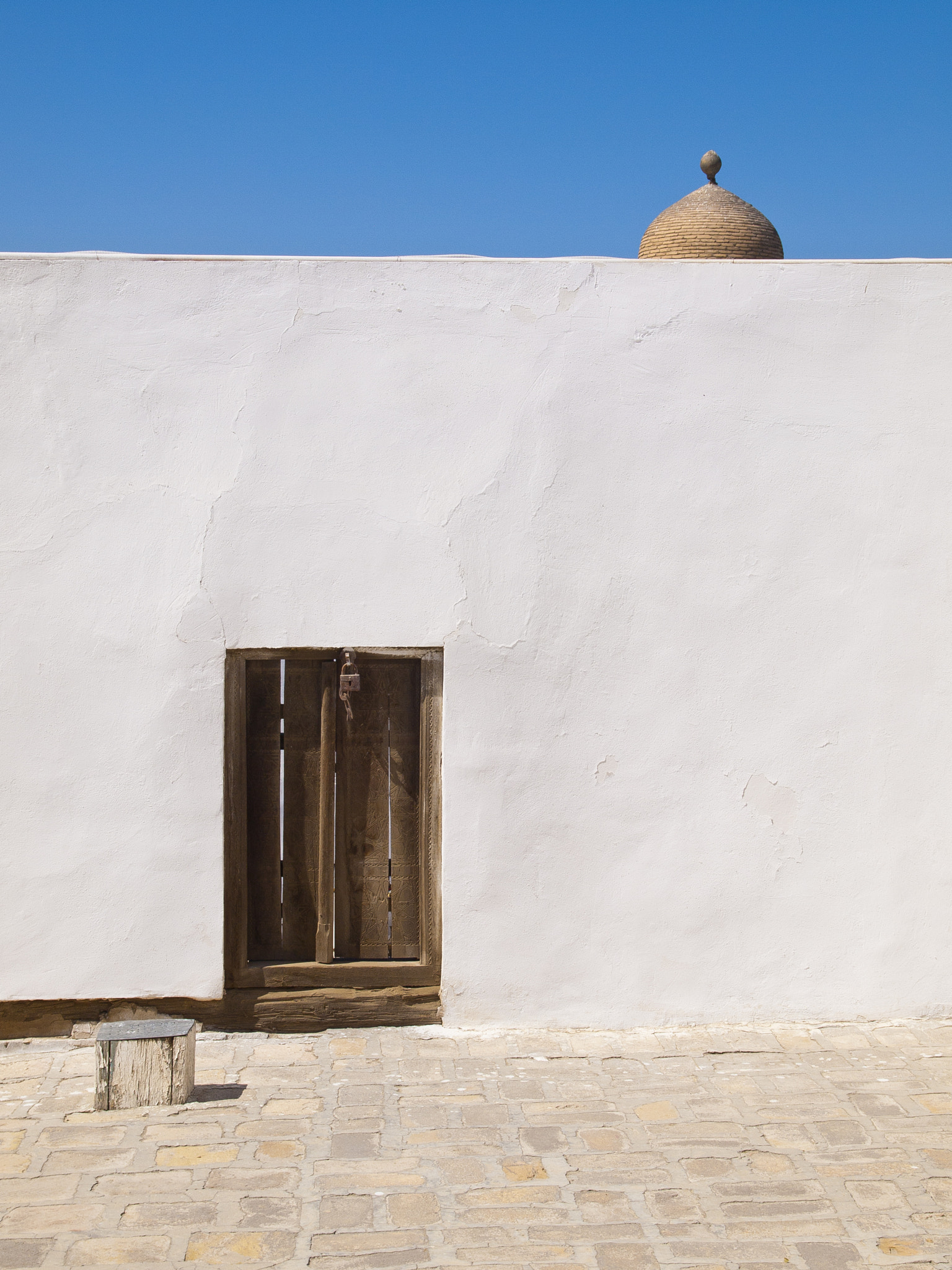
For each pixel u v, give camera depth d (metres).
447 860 5.66
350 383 5.61
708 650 5.76
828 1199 4.05
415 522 5.64
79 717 5.53
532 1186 4.14
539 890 5.70
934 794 5.85
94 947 5.55
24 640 5.50
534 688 5.69
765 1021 5.80
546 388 5.68
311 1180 4.17
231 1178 4.18
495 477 5.66
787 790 5.79
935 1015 5.85
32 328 5.50
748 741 5.78
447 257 5.68
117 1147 4.43
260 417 5.58
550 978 5.71
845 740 5.82
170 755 5.56
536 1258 3.67
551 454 5.68
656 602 5.73
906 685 5.84
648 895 5.73
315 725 5.85
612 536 5.71
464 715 5.66
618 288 5.70
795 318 5.78
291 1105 4.84
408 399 5.63
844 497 5.80
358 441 5.61
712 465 5.75
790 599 5.79
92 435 5.52
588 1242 3.76
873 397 5.80
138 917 5.56
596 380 5.70
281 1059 5.36
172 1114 4.75
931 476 5.83
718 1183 4.18
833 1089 5.03
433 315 5.63
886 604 5.82
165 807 5.56
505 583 5.67
